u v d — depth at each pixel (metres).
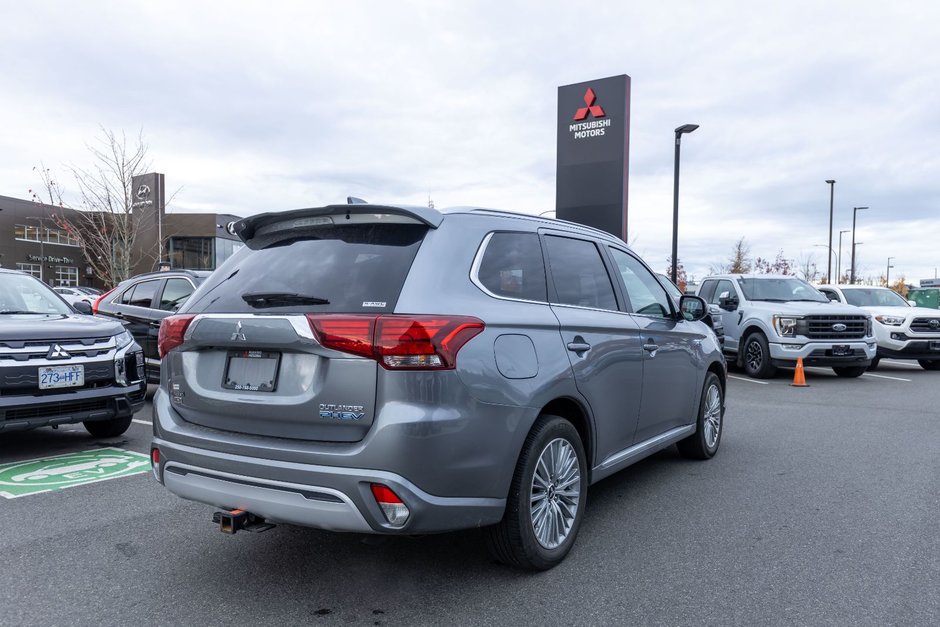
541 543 3.45
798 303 12.17
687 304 5.56
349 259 3.17
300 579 3.41
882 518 4.35
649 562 3.63
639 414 4.50
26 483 5.14
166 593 3.25
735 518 4.36
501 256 3.51
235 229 3.65
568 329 3.71
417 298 2.94
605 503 4.68
